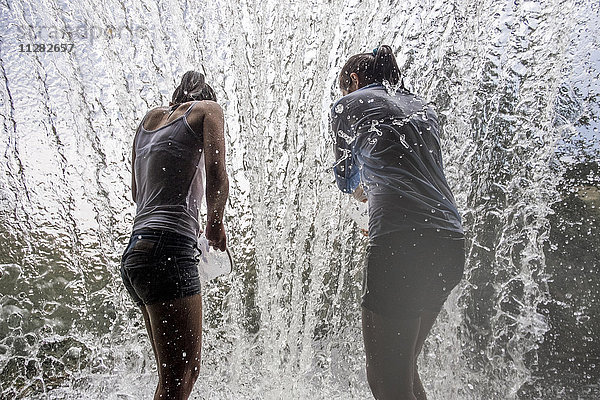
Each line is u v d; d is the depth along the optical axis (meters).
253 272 2.49
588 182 2.42
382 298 1.39
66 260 2.66
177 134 1.68
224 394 2.02
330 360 2.20
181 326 1.55
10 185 2.70
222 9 2.65
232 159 2.55
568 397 2.01
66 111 2.73
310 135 2.47
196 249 1.62
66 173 2.72
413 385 1.58
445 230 1.43
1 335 2.49
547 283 2.42
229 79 2.63
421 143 1.51
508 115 2.46
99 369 2.37
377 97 1.58
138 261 1.56
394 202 1.42
